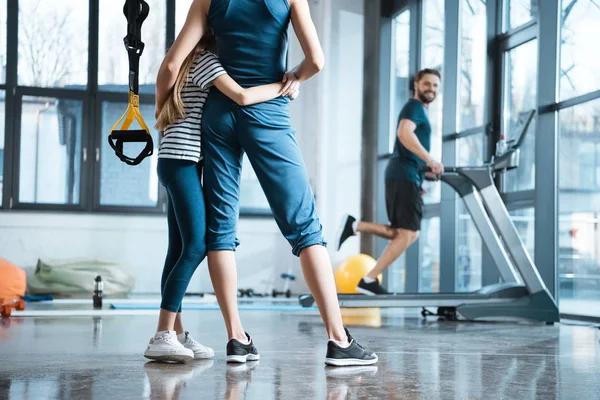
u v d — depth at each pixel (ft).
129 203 29.43
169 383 6.42
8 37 28.76
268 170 7.69
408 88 25.95
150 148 7.95
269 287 29.84
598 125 16.12
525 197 18.84
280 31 7.76
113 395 5.78
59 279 26.09
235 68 7.74
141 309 18.95
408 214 17.26
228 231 7.89
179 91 7.79
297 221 7.73
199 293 28.73
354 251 28.50
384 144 27.71
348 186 28.86
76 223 28.30
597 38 16.16
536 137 17.66
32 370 7.25
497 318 16.76
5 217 27.76
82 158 29.14
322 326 14.03
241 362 7.91
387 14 27.73
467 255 21.95
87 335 11.54
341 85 29.01
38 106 28.91
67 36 29.27
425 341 11.26
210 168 7.79
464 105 22.09
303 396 5.84
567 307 17.40
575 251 17.06
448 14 22.47
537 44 17.80
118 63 29.66
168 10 30.12
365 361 7.95
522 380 7.04
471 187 16.79
